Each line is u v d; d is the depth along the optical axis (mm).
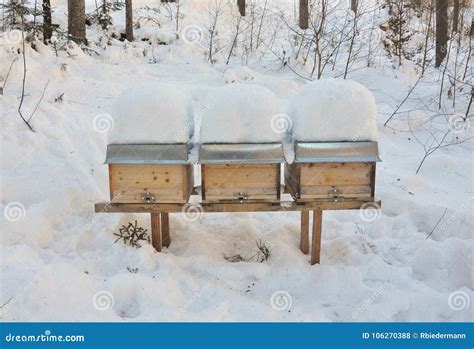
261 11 14680
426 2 14852
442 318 3656
